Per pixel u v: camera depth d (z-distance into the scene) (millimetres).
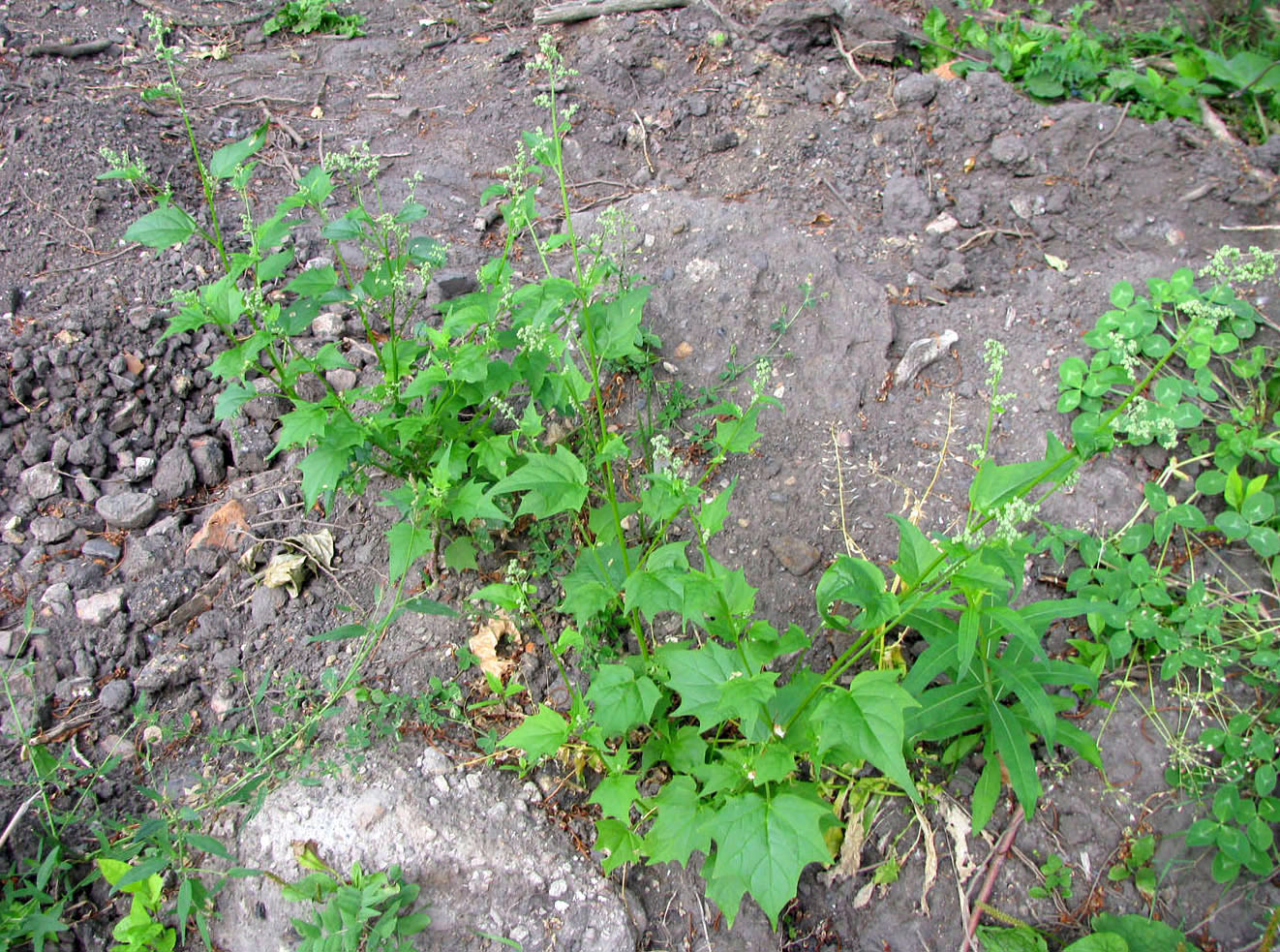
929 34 1442
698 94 1376
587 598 817
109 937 833
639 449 1052
